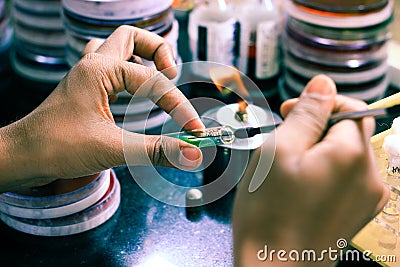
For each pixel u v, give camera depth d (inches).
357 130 22.6
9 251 30.3
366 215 23.1
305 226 21.7
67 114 27.7
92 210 31.6
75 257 29.9
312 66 39.4
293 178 21.4
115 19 35.9
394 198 28.7
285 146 21.8
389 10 39.3
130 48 31.9
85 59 28.9
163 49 32.4
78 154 27.5
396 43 43.9
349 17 37.4
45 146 27.7
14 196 30.9
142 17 36.1
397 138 28.9
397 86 40.5
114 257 29.9
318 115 22.5
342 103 24.0
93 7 35.6
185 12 45.8
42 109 28.2
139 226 31.5
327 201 21.6
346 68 38.7
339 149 21.8
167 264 29.3
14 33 45.7
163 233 31.0
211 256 29.5
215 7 39.4
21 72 43.9
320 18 37.9
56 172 28.5
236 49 39.9
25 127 28.1
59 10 41.4
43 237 31.1
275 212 21.6
